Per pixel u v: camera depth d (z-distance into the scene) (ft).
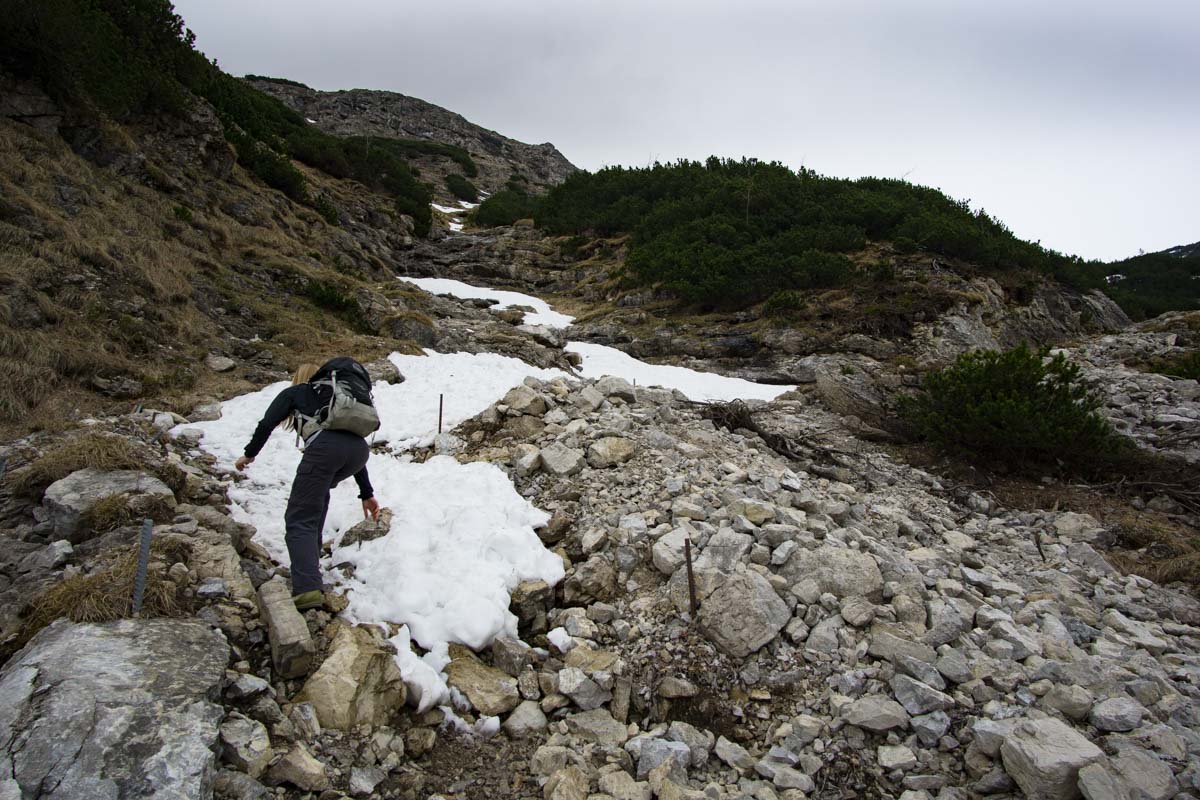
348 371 16.10
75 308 29.53
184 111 58.70
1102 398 41.19
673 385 53.42
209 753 9.91
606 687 14.12
